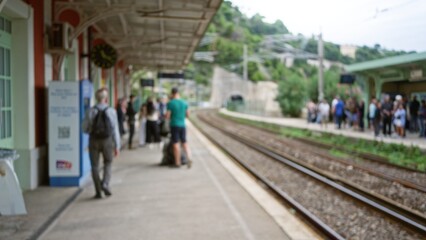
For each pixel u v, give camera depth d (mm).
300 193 10180
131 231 6195
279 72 86312
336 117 27188
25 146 8750
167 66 31672
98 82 17531
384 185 10820
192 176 10562
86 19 10344
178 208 7480
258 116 52281
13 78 8695
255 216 6988
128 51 21766
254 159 15898
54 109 9031
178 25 15461
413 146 16203
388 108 20531
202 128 33031
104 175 8266
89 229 6277
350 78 27203
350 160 15508
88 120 8078
